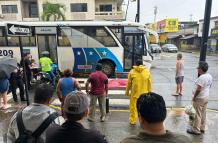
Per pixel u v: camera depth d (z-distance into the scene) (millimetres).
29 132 2736
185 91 11047
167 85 12562
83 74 14312
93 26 13547
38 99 2916
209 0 7875
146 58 13891
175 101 9227
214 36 38812
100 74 6645
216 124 6723
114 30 13594
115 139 5762
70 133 2152
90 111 6812
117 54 13734
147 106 1854
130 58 13883
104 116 6953
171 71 18203
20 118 2826
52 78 11352
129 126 6582
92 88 6664
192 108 6418
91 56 13766
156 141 1821
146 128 1897
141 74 6363
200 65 5684
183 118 7223
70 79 6195
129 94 7027
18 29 5582
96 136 2172
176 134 1886
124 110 8047
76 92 2352
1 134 6008
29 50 13711
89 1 33594
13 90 8945
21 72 9070
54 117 2838
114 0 35281
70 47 13703
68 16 33781
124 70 13977
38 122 2770
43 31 13555
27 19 34562
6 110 8016
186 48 53844
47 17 29641
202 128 6078
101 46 13680
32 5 36625
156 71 18203
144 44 13727
